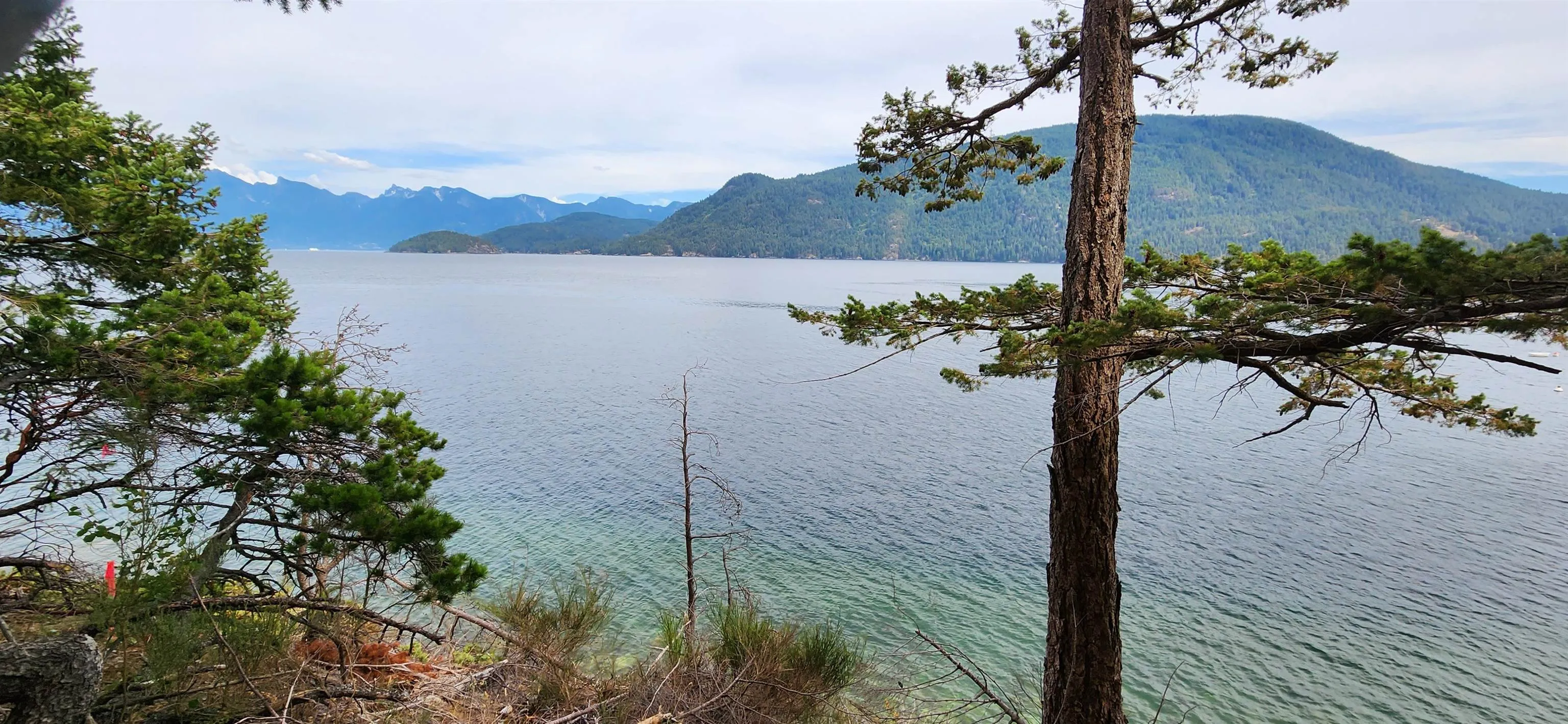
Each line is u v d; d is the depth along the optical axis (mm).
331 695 5930
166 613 5320
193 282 7621
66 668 3260
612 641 8195
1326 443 32406
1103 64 5641
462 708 6457
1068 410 5594
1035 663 15047
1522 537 21844
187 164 8266
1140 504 24656
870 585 18578
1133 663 15641
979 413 38812
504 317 86062
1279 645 16219
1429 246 3555
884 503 24594
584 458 29062
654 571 18719
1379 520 23203
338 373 7219
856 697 8023
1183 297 5125
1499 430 4438
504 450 29875
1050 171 6938
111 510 14852
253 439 6219
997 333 5734
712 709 6676
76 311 6645
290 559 6660
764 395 42719
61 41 6629
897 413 38625
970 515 23594
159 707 5090
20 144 5934
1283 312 4059
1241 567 20000
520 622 7426
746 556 20141
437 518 6363
